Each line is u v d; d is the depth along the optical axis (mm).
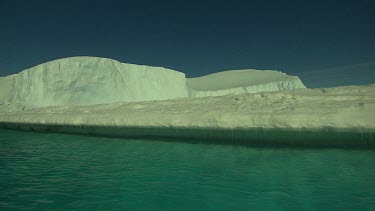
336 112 8156
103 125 11586
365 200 4715
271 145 8539
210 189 5328
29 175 6289
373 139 7590
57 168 6863
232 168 6598
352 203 4617
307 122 8172
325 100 9492
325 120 8023
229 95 12406
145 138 10586
